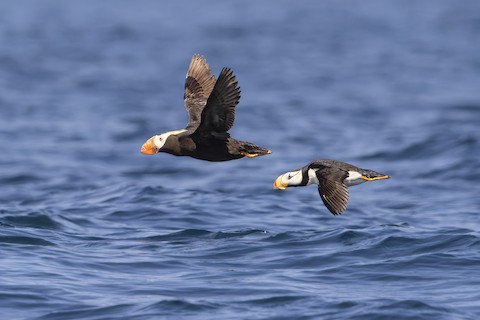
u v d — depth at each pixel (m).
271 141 28.97
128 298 11.16
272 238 14.31
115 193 19.50
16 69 50.25
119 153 26.48
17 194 20.39
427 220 16.91
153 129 31.52
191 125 11.88
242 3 97.56
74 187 21.23
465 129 29.03
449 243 13.59
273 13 86.88
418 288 11.59
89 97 40.50
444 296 11.24
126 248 13.91
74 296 11.21
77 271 12.36
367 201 19.22
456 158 23.73
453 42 65.44
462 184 20.98
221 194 19.27
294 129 31.42
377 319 10.41
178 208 17.47
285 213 17.25
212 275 12.21
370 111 36.03
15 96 40.06
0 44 62.53
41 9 92.25
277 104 38.19
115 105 38.03
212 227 16.06
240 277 12.11
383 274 12.19
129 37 68.81
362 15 85.38
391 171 23.03
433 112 35.19
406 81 46.22
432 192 20.19
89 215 16.97
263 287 11.60
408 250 13.34
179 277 12.13
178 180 22.52
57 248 13.73
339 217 17.09
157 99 40.22
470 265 12.50
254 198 18.56
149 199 18.56
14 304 10.90
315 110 36.44
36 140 28.61
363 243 13.70
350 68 52.09
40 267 12.47
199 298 11.18
